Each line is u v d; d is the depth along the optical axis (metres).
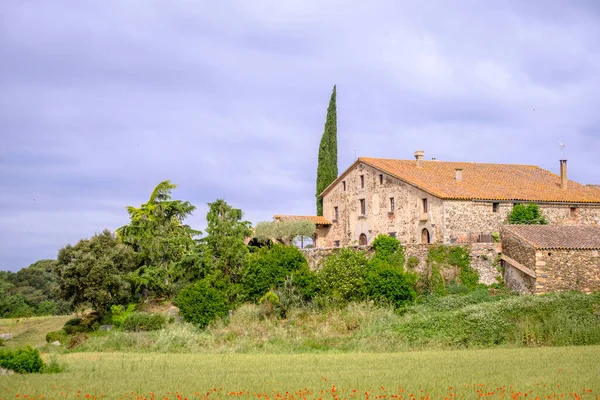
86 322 52.22
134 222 60.38
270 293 46.41
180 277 55.47
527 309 38.22
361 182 61.19
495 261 46.09
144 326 46.31
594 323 36.56
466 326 37.59
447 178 56.28
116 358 34.75
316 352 36.56
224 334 42.03
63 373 28.84
